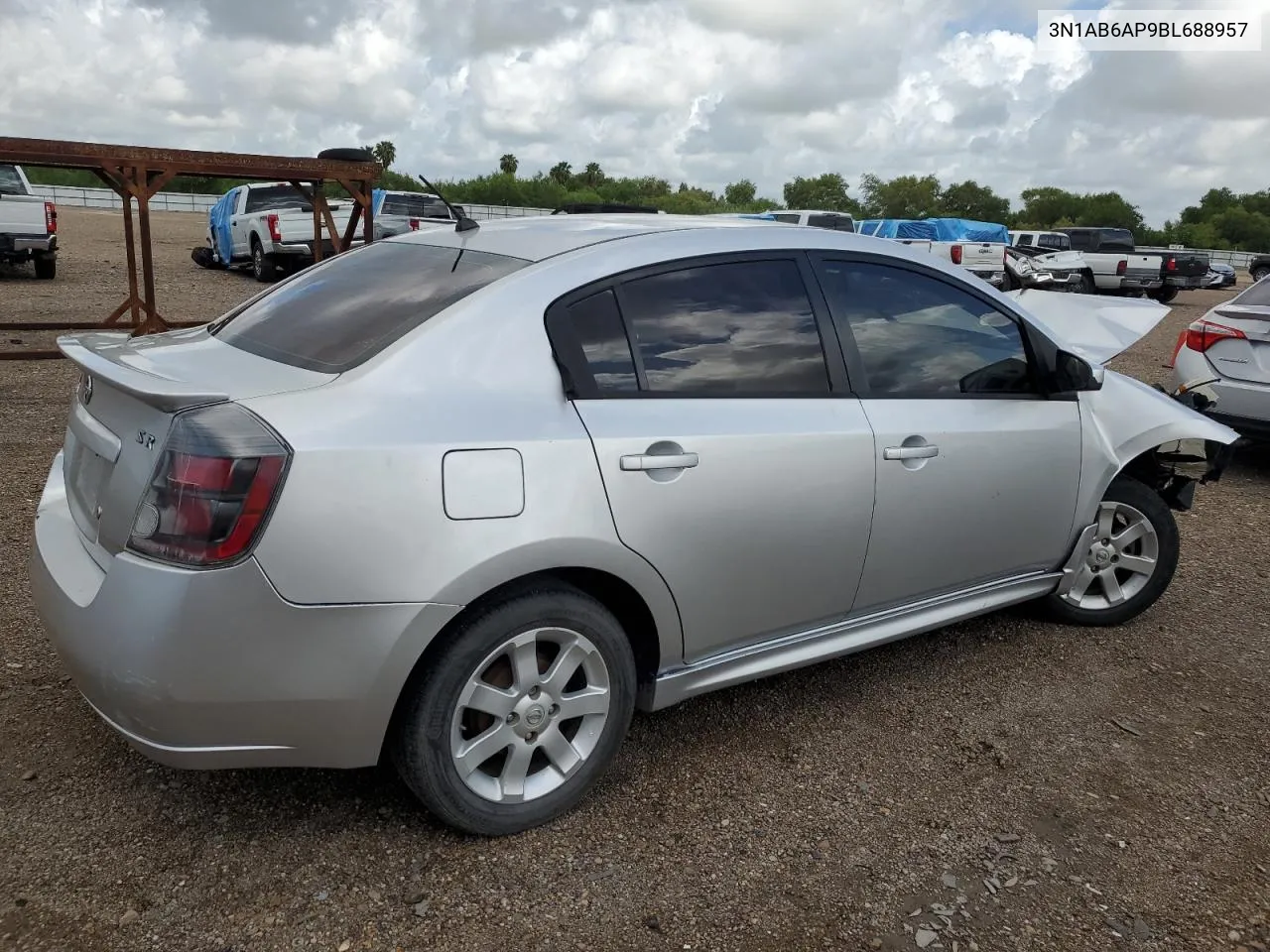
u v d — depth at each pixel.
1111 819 2.97
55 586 2.52
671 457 2.76
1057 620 4.39
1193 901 2.62
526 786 2.75
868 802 3.00
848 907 2.54
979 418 3.58
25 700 3.26
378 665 2.37
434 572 2.38
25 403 7.47
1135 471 4.47
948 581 3.65
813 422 3.09
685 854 2.71
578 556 2.60
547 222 3.30
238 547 2.23
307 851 2.62
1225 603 4.75
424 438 2.40
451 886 2.53
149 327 10.07
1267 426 6.88
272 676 2.30
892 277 3.49
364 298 2.91
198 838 2.65
